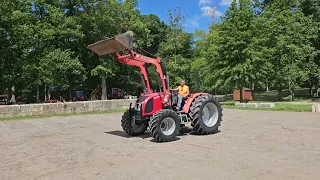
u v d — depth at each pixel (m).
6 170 6.89
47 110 19.61
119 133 11.94
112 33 35.25
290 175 5.68
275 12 30.30
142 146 9.07
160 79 10.91
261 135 9.91
